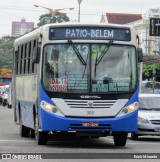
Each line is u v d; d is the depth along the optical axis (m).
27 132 24.91
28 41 22.73
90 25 19.72
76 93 19.30
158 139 25.94
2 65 143.25
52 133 22.05
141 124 24.84
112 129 19.41
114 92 19.44
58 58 19.53
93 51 19.59
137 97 19.69
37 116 20.36
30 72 22.02
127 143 23.11
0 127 33.09
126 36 19.91
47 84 19.44
